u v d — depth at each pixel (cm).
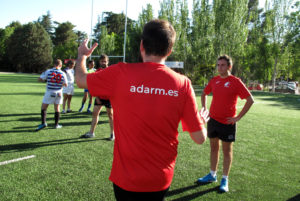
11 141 432
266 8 2742
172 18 2853
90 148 418
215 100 300
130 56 3784
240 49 2602
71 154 384
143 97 114
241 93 286
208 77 2661
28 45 6025
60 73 533
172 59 2819
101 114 781
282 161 404
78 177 303
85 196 259
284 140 550
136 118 114
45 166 331
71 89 760
